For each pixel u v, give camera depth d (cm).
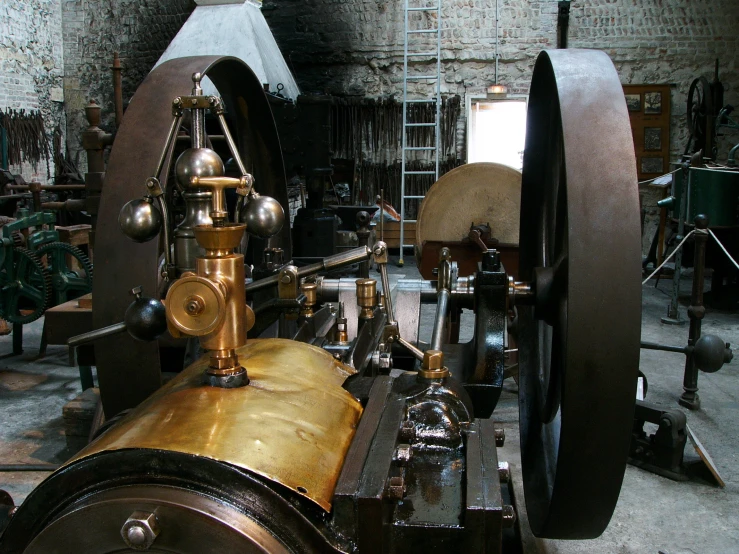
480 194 479
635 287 147
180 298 113
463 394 155
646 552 248
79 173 1137
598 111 159
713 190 625
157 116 190
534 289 192
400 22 984
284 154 646
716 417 379
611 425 152
